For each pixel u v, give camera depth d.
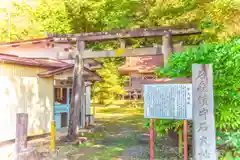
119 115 17.88
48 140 8.67
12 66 8.26
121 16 12.01
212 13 6.19
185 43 9.21
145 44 13.02
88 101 13.30
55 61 11.53
